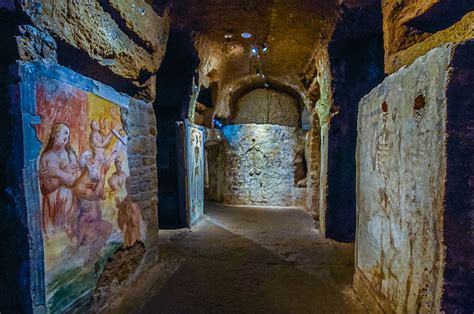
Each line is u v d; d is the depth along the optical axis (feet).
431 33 5.14
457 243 3.68
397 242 5.13
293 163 21.49
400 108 4.97
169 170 15.76
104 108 6.61
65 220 5.24
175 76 14.02
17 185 4.28
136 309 6.80
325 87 13.24
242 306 7.06
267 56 15.53
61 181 5.10
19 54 4.23
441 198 3.76
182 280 8.43
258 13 10.87
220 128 21.94
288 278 8.64
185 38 11.94
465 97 3.61
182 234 13.33
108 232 6.79
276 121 22.38
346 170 12.60
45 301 4.71
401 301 4.95
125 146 7.65
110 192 6.89
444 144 3.70
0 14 4.16
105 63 6.61
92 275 6.16
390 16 5.78
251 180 21.86
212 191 23.41
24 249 4.35
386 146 5.58
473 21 4.30
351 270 9.26
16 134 4.25
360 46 11.78
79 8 5.49
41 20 4.50
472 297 3.64
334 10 9.89
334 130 12.55
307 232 14.01
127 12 7.04
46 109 4.69
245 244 11.95
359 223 7.30
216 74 16.57
